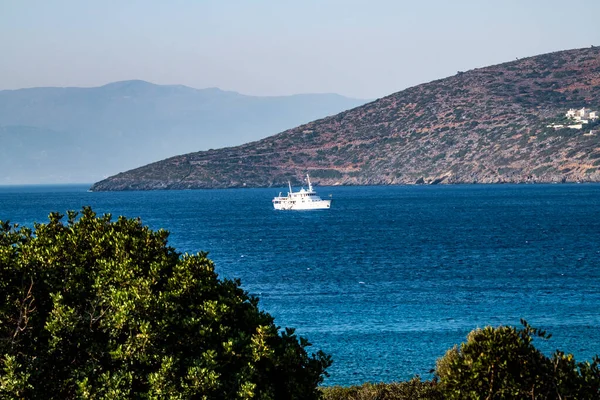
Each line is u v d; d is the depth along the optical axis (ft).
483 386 239.30
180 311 276.62
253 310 289.74
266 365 269.23
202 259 293.43
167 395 241.76
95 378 250.57
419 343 580.30
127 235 302.45
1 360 245.24
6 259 267.59
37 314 263.29
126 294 260.21
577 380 238.48
